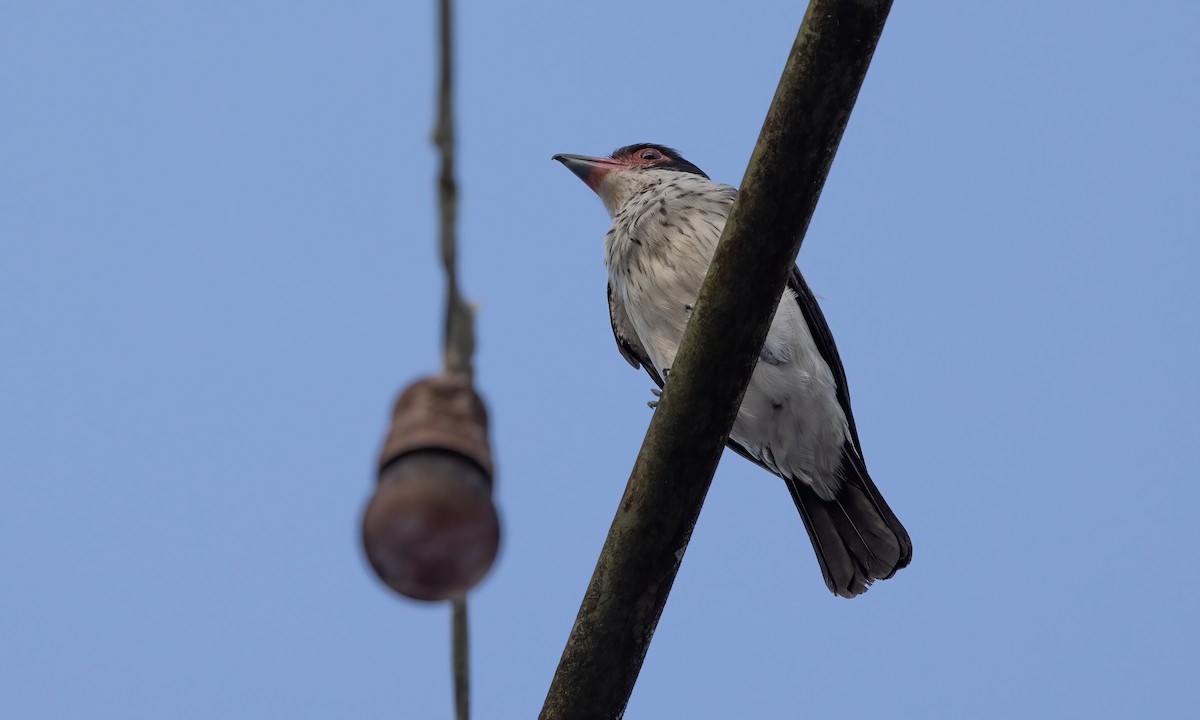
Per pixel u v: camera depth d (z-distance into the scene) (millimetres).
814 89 6293
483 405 3359
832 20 6207
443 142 2965
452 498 3125
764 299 6527
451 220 3025
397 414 3316
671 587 6902
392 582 3172
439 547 3115
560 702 6934
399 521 3105
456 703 3492
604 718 6934
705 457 6672
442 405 3277
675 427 6641
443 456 3205
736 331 6539
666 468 6684
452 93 2959
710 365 6570
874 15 6188
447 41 2932
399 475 3172
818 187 6457
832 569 11320
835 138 6391
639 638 6887
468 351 3314
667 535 6762
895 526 11297
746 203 6469
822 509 11523
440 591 3174
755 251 6477
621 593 6820
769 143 6410
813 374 11133
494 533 3195
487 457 3270
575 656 6914
